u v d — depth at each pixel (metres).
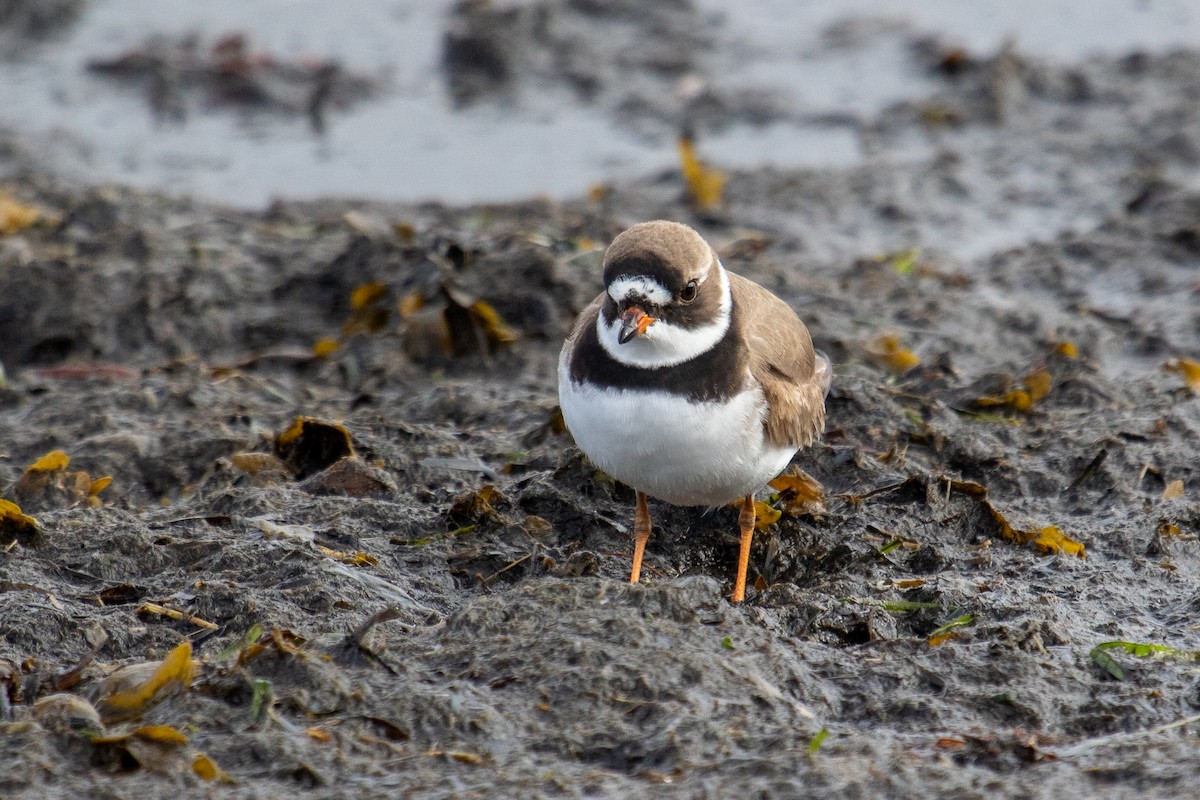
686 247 9.12
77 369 14.46
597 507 10.92
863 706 8.38
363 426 12.27
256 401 13.58
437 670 8.48
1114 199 19.06
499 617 8.83
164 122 22.23
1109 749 7.93
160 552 10.11
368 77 23.56
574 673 8.26
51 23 25.28
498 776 7.59
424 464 11.66
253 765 7.65
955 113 21.67
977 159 20.42
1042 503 11.39
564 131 21.92
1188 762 7.72
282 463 11.73
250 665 8.35
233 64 23.42
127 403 13.30
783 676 8.45
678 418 9.11
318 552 10.02
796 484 10.88
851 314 15.34
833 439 11.86
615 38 24.77
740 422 9.23
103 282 15.62
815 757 7.66
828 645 9.18
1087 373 13.32
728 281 9.55
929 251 17.69
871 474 11.30
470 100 22.94
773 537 10.58
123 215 18.08
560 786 7.50
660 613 8.80
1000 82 21.95
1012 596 9.71
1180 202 18.16
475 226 18.02
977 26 25.23
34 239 17.42
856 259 17.14
